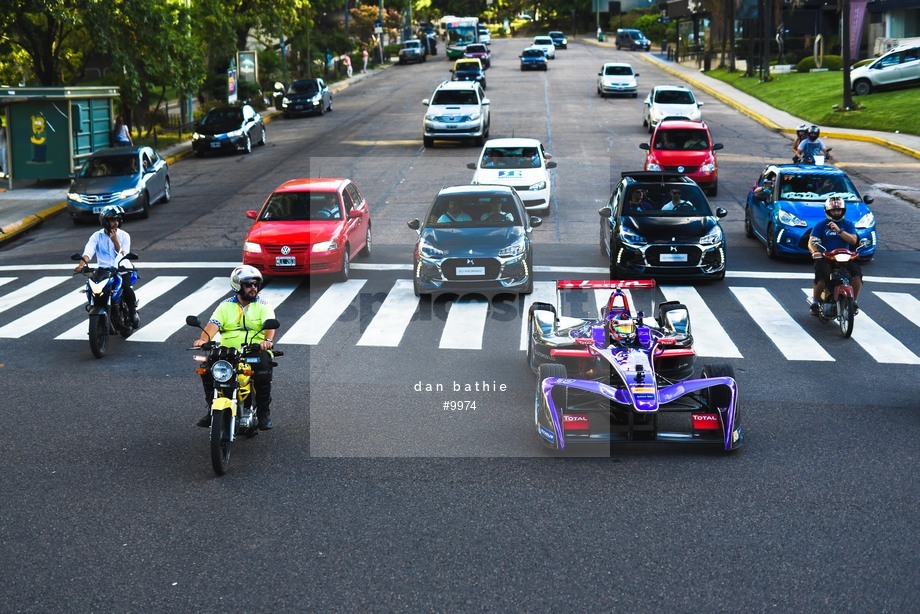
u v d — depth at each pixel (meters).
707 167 26.36
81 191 25.83
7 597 6.97
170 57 38.19
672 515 8.16
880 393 11.73
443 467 9.38
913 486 8.76
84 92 31.52
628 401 9.44
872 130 36.59
